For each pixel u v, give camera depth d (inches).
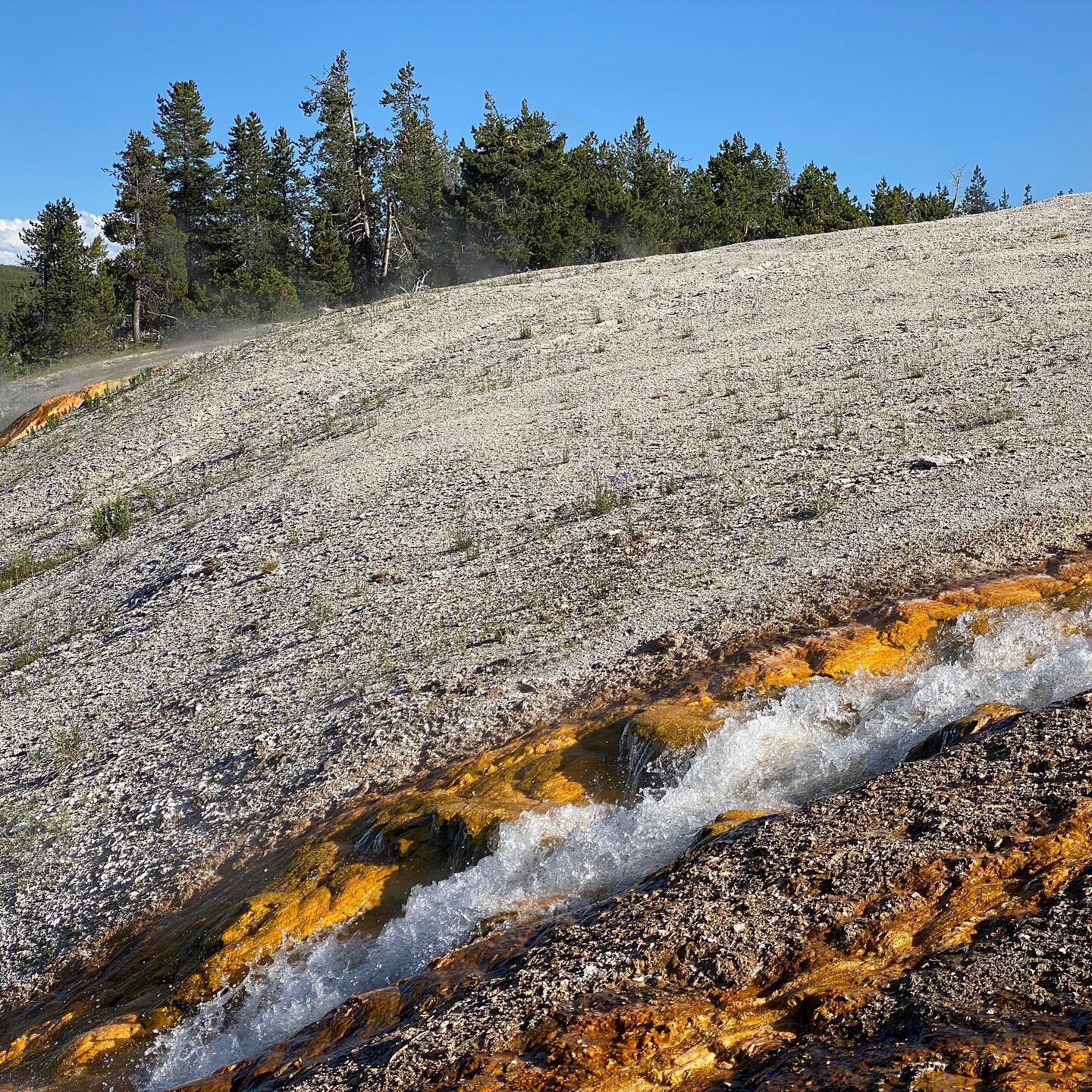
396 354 975.0
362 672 378.6
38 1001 267.7
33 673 491.8
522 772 281.7
